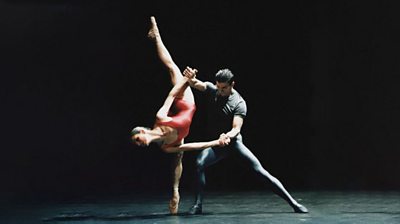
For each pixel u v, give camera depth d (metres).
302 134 11.28
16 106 13.27
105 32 12.86
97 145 12.38
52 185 8.87
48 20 13.55
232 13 11.45
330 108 11.15
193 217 6.08
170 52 11.77
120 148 12.19
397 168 10.19
